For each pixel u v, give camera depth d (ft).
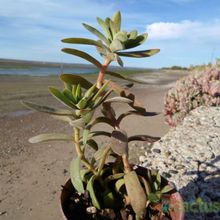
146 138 5.58
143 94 45.14
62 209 4.98
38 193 11.47
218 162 11.82
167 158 12.40
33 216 9.93
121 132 4.76
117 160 5.63
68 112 4.75
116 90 5.29
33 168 13.96
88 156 14.47
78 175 4.71
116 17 5.01
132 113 5.38
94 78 80.28
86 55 5.09
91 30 5.01
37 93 44.62
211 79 20.80
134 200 4.71
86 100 4.50
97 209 5.29
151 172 5.75
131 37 5.04
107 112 5.35
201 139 14.43
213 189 9.66
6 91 46.06
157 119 23.79
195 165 11.56
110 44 4.86
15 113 28.48
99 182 5.54
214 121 17.44
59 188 11.84
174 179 10.42
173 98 20.39
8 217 9.87
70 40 4.93
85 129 4.98
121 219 5.21
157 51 5.04
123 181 5.26
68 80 5.22
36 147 17.26
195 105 20.27
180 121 19.90
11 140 18.92
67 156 15.53
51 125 23.71
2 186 12.09
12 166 14.25
